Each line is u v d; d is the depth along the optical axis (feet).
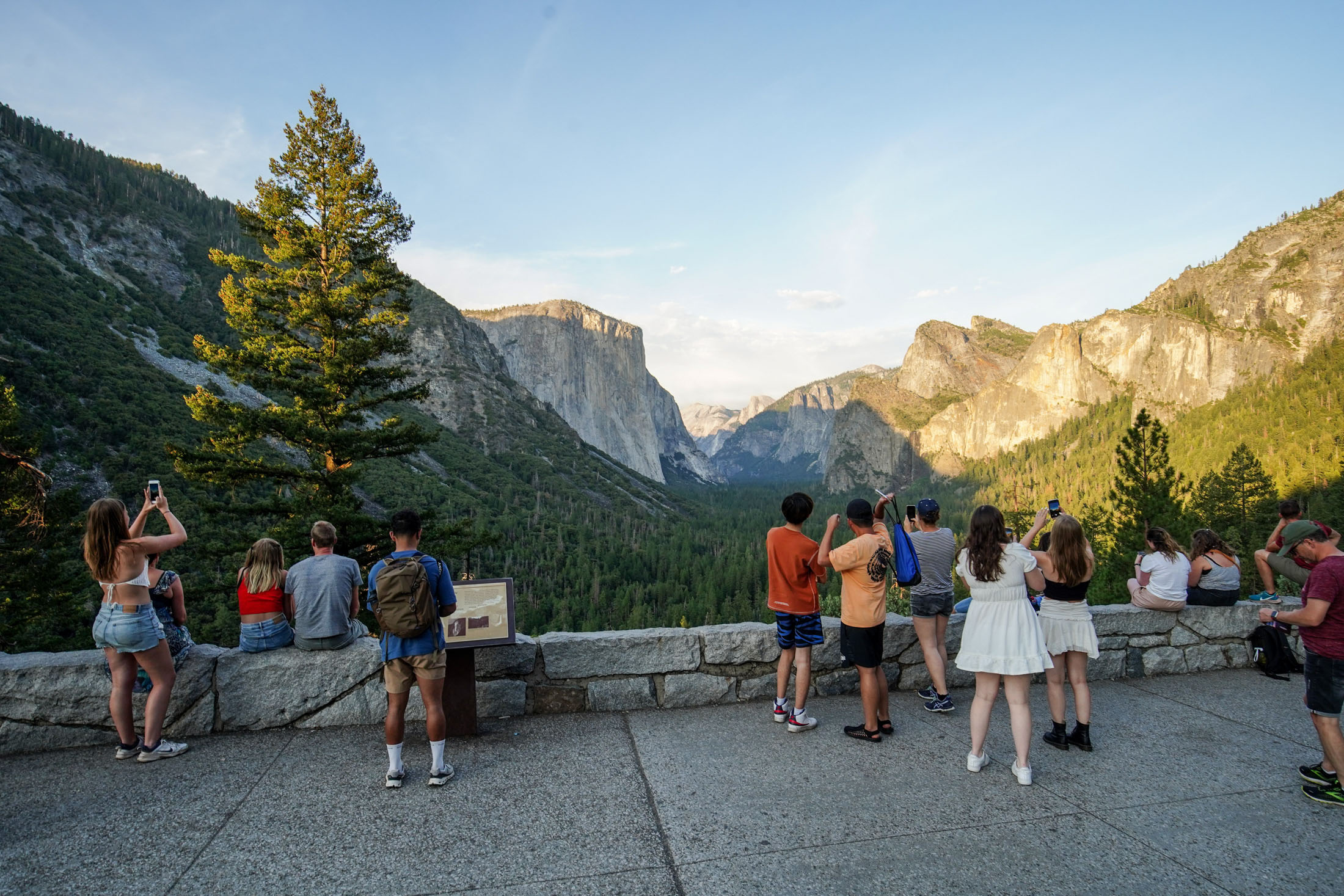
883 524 18.92
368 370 69.46
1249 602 25.82
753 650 20.94
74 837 12.75
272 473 63.67
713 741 17.65
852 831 12.98
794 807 13.96
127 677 16.14
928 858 12.01
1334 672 14.21
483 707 19.29
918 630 20.25
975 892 10.99
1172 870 11.72
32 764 16.10
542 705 19.71
